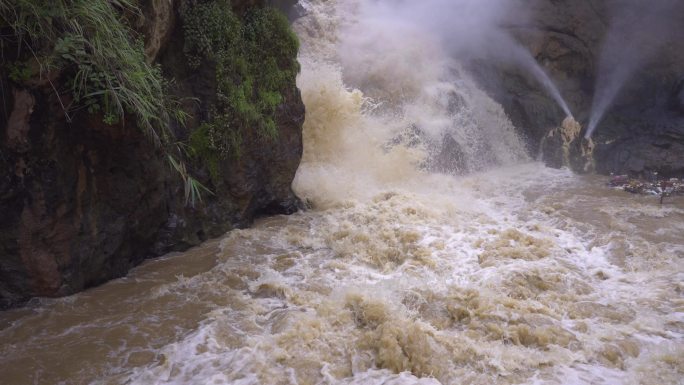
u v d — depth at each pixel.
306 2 14.13
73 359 4.93
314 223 8.48
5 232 5.44
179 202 7.26
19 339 5.23
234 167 7.88
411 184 10.72
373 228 8.14
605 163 12.76
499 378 4.71
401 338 5.02
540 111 13.25
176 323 5.57
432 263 7.01
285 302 6.06
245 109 7.70
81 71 5.22
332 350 5.04
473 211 9.32
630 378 4.73
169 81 6.89
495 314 5.67
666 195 10.34
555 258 7.27
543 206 9.61
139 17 5.94
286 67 8.55
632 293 6.37
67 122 5.55
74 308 5.81
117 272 6.59
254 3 8.16
